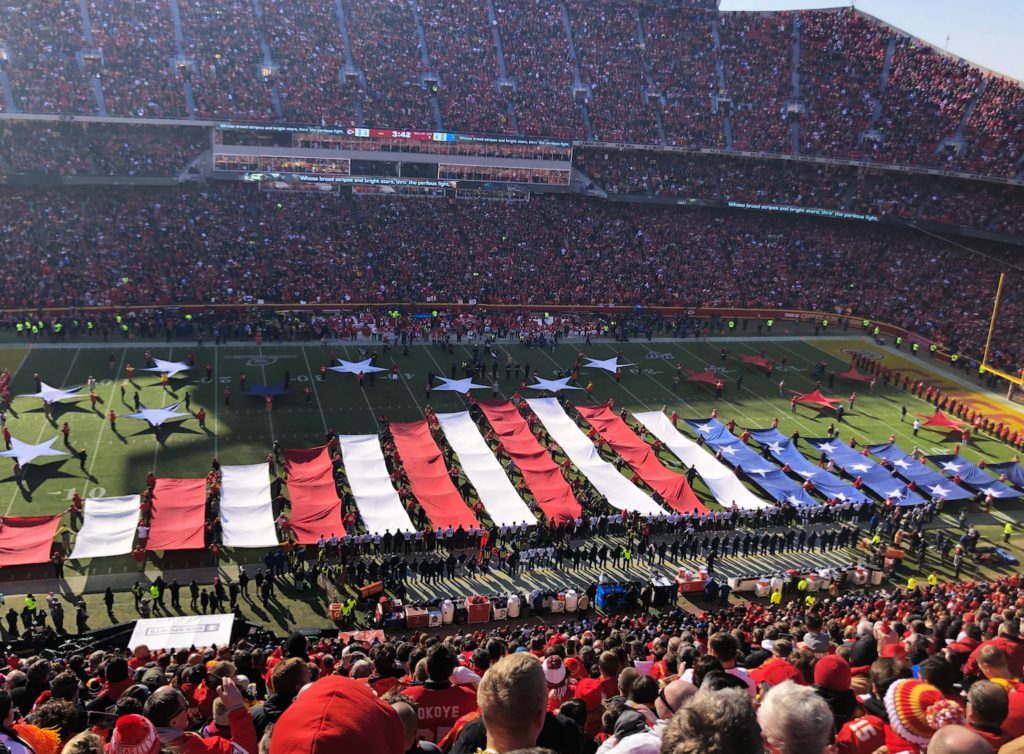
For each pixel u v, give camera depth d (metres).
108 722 10.98
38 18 86.50
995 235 90.50
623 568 45.78
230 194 89.69
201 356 70.75
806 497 52.81
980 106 97.50
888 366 82.12
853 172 102.31
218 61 91.62
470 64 101.25
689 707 4.55
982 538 52.19
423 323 81.06
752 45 109.38
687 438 60.38
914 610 30.53
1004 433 66.44
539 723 5.30
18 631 36.41
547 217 97.88
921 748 7.41
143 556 41.06
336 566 42.25
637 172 101.44
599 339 84.44
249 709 8.59
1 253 76.94
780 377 77.31
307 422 59.53
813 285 96.06
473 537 45.59
